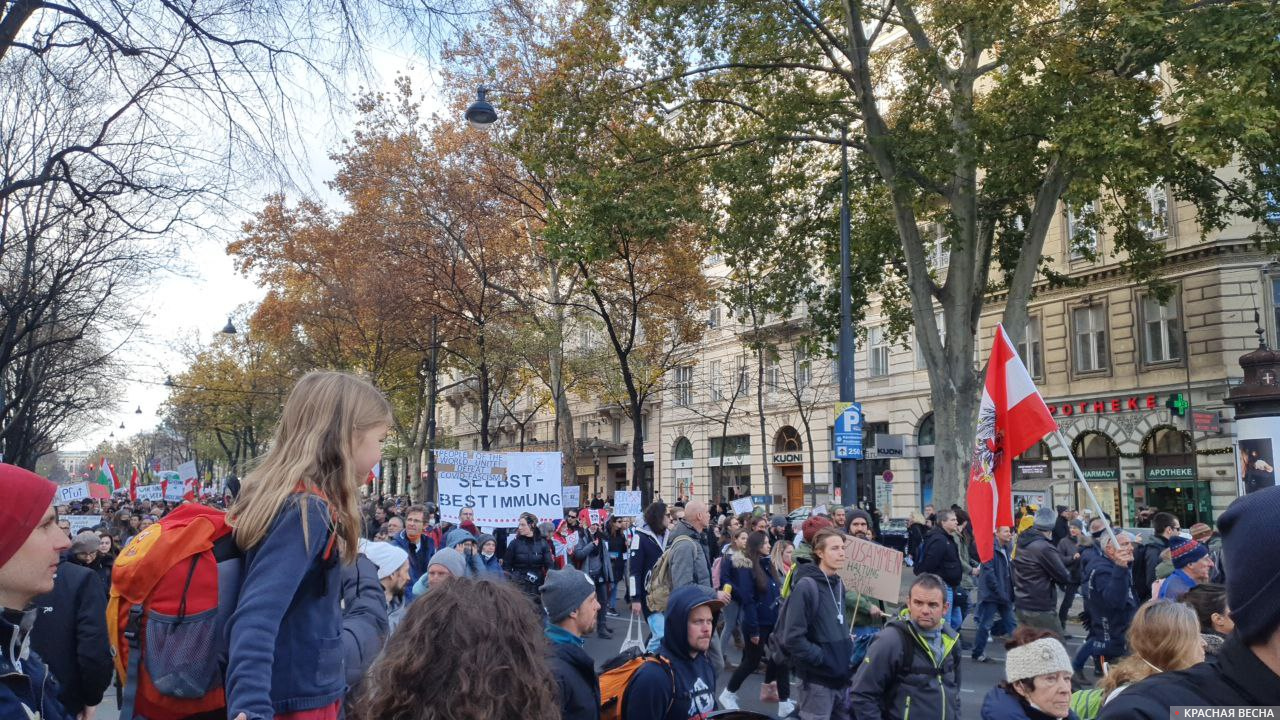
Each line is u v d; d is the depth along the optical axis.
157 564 2.57
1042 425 7.80
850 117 20.75
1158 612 4.43
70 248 19.89
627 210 18.47
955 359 19.97
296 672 2.62
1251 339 26.78
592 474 55.25
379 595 4.10
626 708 4.15
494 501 14.27
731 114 21.36
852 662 6.97
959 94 18.53
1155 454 29.06
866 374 38.84
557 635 3.98
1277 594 1.62
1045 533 10.91
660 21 18.23
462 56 26.44
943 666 5.15
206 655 2.54
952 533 12.77
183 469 32.34
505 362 30.64
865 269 23.36
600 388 36.41
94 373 30.47
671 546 8.93
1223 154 15.26
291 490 2.65
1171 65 16.58
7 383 28.67
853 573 7.86
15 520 2.67
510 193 29.34
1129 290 29.73
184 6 10.06
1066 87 17.23
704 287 29.44
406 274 32.81
